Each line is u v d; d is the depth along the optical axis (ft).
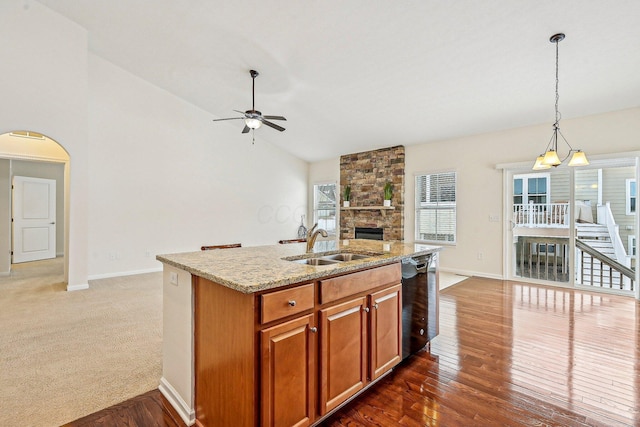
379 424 5.97
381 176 23.35
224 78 17.35
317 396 5.65
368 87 15.60
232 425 5.10
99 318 11.59
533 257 17.61
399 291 7.79
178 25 13.62
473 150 19.22
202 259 6.90
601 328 10.75
